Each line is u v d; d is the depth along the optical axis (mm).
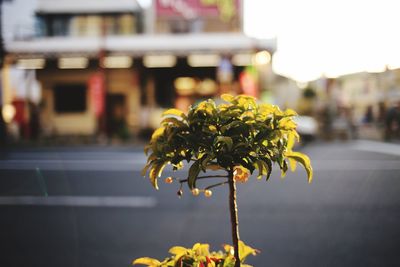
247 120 1855
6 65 19250
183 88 21656
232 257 2021
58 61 19797
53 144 17484
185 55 18828
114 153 14031
